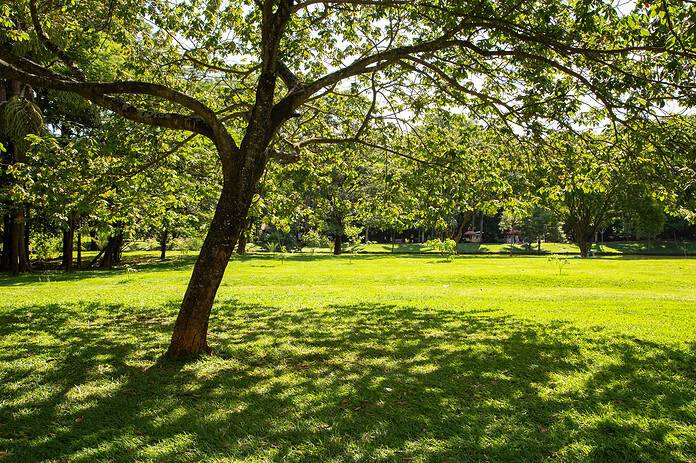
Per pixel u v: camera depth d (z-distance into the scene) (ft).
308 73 35.50
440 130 35.45
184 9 31.22
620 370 20.76
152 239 181.78
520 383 19.11
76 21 31.71
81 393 17.99
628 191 30.86
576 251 195.62
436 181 32.50
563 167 30.91
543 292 53.98
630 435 14.21
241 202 22.29
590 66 26.02
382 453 13.19
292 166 37.60
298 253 164.04
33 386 18.76
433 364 21.93
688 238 227.20
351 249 200.23
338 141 31.35
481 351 24.18
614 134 28.32
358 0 23.82
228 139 22.53
